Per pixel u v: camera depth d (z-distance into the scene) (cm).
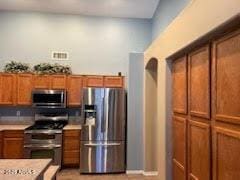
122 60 623
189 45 265
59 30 610
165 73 361
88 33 618
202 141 249
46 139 523
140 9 580
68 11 598
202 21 229
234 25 191
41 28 605
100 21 622
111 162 516
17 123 588
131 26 629
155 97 512
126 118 533
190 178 281
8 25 595
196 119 268
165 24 491
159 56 397
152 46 448
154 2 547
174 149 344
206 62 242
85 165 511
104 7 573
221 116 209
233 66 192
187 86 295
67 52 611
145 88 512
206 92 240
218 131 214
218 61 217
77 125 581
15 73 554
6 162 201
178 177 324
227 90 201
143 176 499
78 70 612
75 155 537
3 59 592
